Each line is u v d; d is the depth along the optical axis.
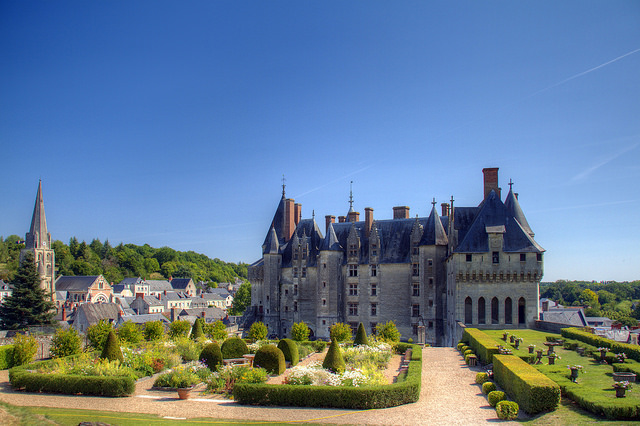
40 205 153.00
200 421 24.92
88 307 94.44
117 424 23.84
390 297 73.31
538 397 24.75
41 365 37.81
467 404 28.00
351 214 83.25
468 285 59.22
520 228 60.00
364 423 24.67
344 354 45.06
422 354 47.38
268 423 24.69
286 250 83.06
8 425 21.55
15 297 88.06
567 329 47.62
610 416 22.62
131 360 39.12
